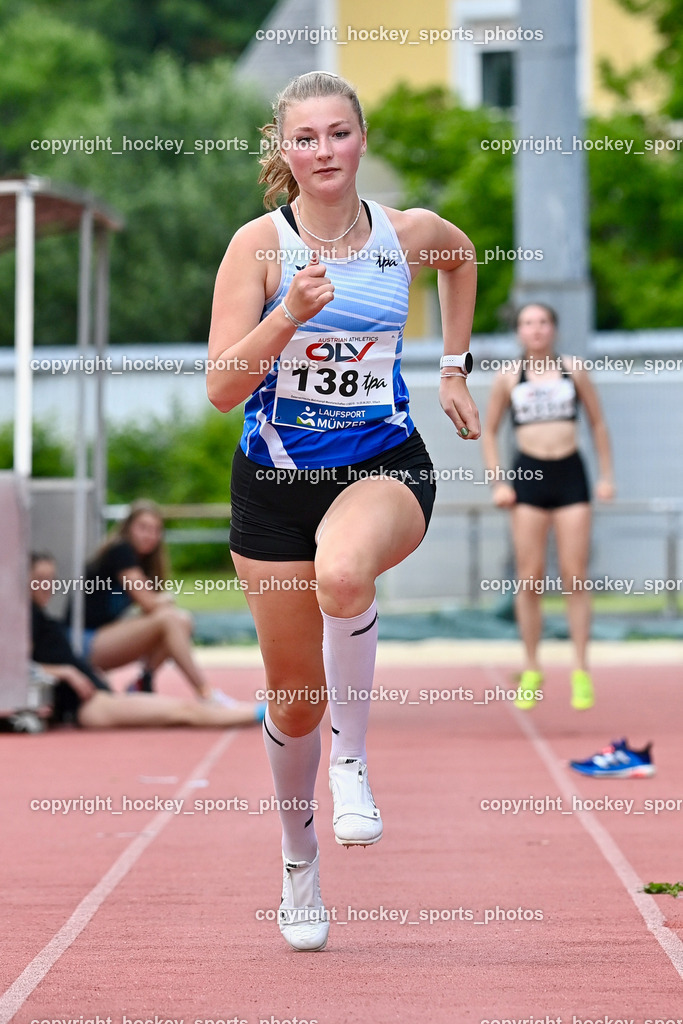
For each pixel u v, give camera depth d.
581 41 96.88
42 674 31.94
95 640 33.94
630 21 96.06
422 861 18.25
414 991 12.64
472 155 91.56
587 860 18.20
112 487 80.31
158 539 34.66
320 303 11.64
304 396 12.75
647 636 50.16
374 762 26.39
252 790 23.83
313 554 12.93
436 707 34.41
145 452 80.75
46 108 135.38
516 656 45.31
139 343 113.56
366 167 96.19
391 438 13.09
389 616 53.44
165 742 30.02
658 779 24.25
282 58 117.62
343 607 11.95
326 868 17.86
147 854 19.00
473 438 14.28
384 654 45.97
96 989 12.80
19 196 32.06
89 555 38.19
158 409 83.81
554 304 50.88
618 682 38.84
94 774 25.67
